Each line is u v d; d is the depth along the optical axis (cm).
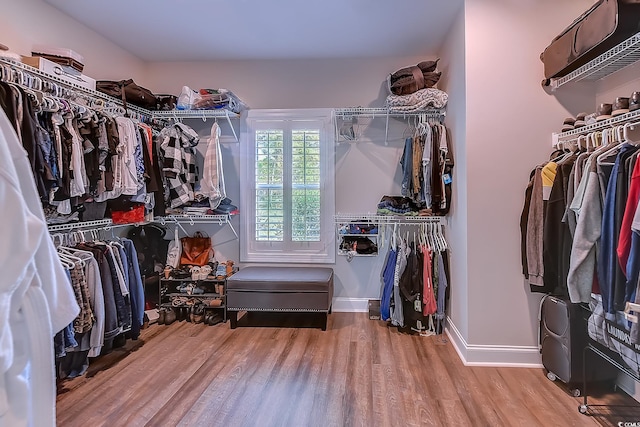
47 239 82
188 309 344
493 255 253
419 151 316
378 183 365
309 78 371
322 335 307
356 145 367
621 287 170
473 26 252
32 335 77
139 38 322
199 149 379
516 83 250
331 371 244
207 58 369
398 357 264
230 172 380
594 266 191
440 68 338
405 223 346
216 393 217
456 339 280
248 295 320
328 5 265
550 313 227
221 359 262
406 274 304
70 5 266
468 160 254
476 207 253
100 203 282
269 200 374
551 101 248
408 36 315
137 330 279
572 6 246
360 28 301
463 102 262
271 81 374
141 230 354
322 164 369
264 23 292
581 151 214
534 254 228
